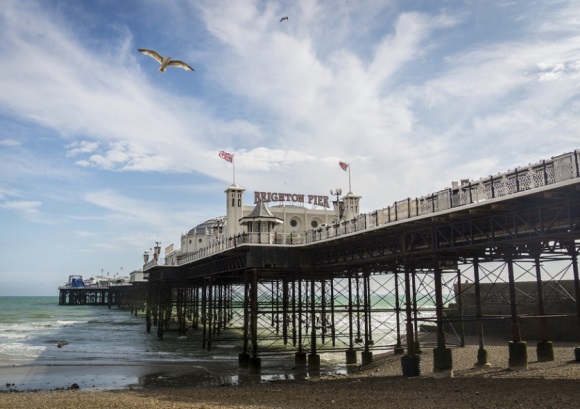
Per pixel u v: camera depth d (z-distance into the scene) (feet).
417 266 129.49
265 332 229.25
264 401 79.25
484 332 180.24
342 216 234.79
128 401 82.64
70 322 326.24
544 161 67.05
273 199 234.79
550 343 106.32
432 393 78.18
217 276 175.32
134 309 436.76
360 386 91.35
